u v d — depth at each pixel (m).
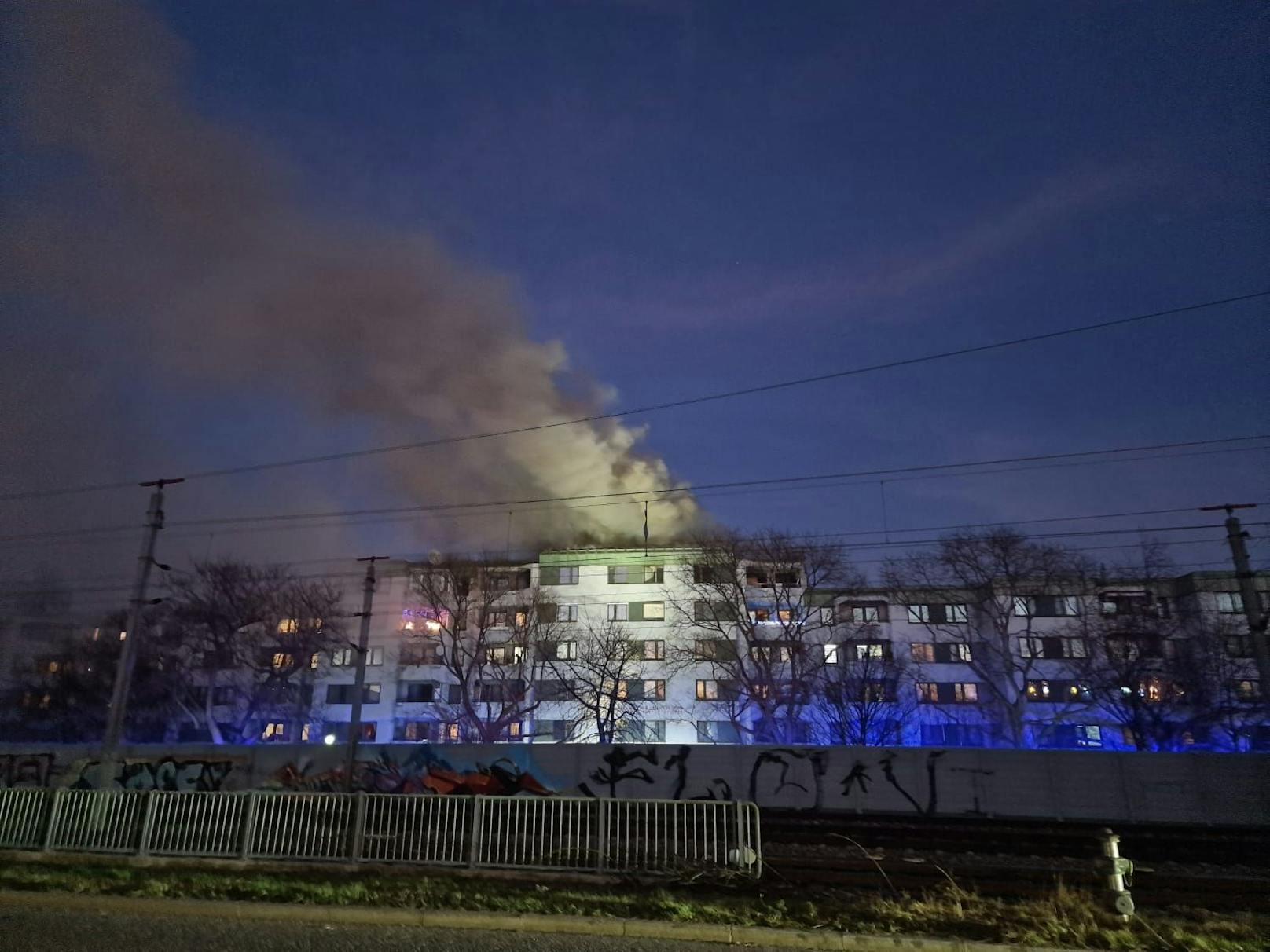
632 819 12.18
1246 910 10.98
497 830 12.45
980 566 44.69
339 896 10.15
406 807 12.82
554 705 51.84
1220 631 44.31
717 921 9.30
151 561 23.00
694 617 50.44
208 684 48.47
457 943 8.68
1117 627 45.97
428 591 48.84
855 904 9.92
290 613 48.22
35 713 49.72
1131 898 10.13
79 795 13.91
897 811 25.39
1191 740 44.84
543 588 55.22
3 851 13.60
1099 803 24.34
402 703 54.94
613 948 8.60
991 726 49.12
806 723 47.50
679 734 50.56
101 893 10.36
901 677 50.81
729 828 11.98
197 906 9.86
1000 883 12.13
